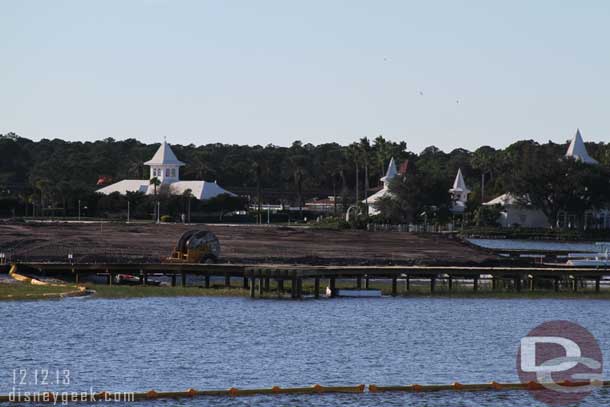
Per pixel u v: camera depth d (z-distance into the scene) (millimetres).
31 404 197125
